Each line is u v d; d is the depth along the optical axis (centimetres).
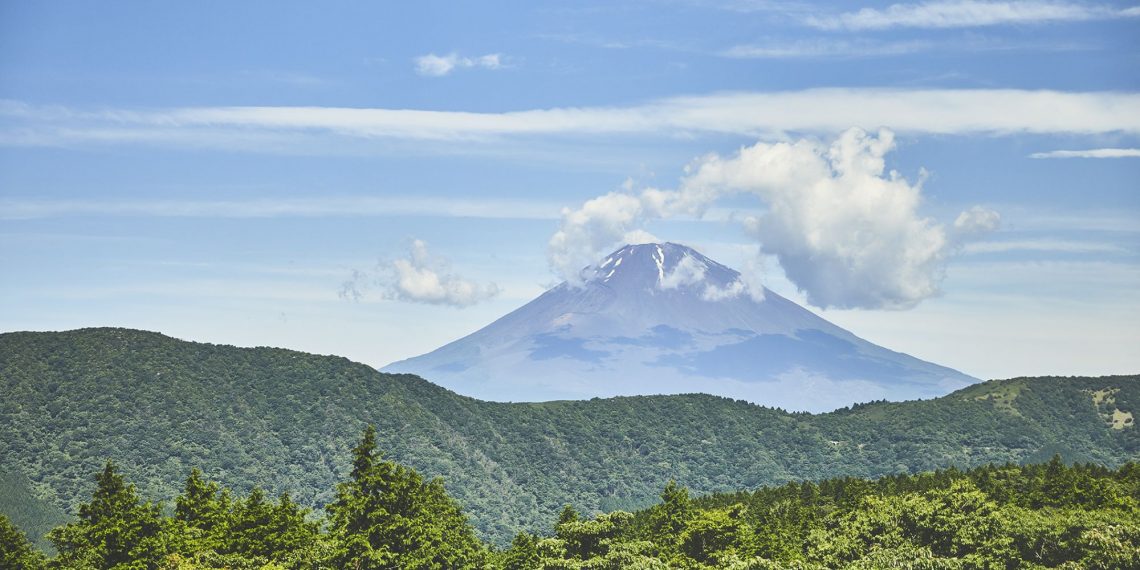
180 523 11825
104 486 11462
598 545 12588
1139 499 13900
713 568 11912
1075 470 14962
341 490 12012
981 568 11400
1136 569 10712
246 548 11706
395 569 11500
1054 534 11425
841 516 13900
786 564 12081
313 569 11269
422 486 12950
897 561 11819
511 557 12712
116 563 11038
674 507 13288
